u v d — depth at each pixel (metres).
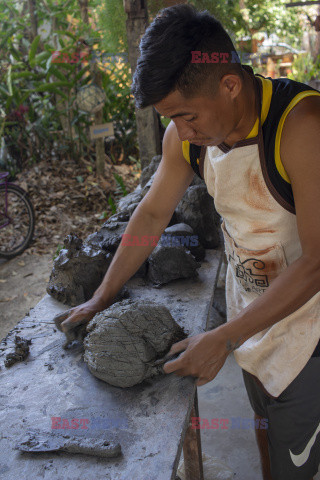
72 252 1.48
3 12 6.05
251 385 1.38
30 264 4.05
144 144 3.19
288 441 1.27
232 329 1.01
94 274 1.49
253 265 1.17
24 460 0.94
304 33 8.53
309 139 0.90
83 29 5.32
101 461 0.93
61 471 0.91
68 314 1.30
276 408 1.24
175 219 1.82
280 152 0.95
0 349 1.29
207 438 1.95
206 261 1.73
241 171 1.03
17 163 5.77
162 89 0.83
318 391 1.19
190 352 1.05
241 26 3.92
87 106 5.11
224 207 1.15
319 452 1.32
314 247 0.93
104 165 5.54
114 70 5.84
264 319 0.98
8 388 1.14
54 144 6.06
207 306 1.42
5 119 5.42
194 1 3.14
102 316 1.18
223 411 2.10
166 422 1.01
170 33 0.81
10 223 4.39
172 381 1.12
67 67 5.38
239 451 1.88
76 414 1.05
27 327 1.39
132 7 2.84
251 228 1.11
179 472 1.65
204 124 0.91
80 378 1.17
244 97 0.93
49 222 4.68
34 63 5.51
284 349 1.18
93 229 4.60
